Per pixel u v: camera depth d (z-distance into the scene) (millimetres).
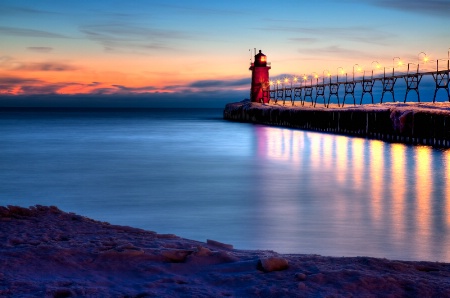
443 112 44500
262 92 123375
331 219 15164
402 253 11078
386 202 18266
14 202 18641
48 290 4586
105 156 36750
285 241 12281
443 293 4484
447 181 23844
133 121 114688
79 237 7484
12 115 163875
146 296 4496
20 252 5844
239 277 4984
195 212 16453
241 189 21688
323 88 101688
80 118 135000
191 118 148625
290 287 4625
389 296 4418
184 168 29641
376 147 44781
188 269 5496
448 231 13445
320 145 47375
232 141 52844
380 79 79625
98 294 4562
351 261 5699
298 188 21891
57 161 33312
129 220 15211
